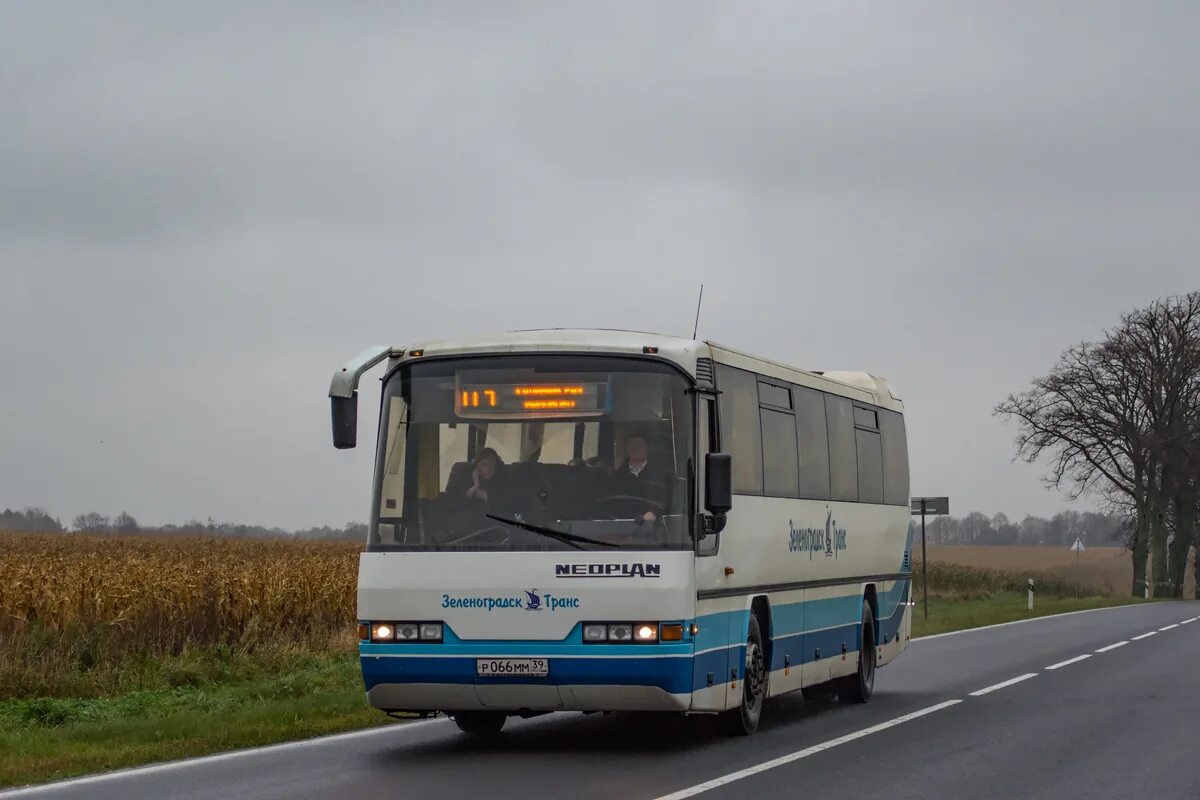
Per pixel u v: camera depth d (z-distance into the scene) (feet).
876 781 36.99
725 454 40.60
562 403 41.29
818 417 55.67
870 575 61.98
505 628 40.19
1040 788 36.17
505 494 40.98
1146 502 244.83
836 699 60.49
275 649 75.31
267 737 45.91
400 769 39.14
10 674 62.75
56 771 39.04
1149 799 34.65
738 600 45.16
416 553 40.91
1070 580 237.25
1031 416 250.37
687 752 42.73
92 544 166.30
